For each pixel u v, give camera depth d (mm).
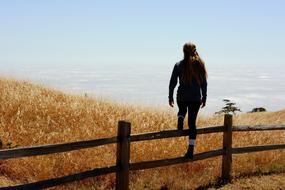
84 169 8203
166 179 8273
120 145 7242
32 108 11320
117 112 11750
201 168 9078
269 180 8844
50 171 7977
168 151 9031
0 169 7984
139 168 7477
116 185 7301
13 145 8688
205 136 10266
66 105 11945
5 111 10898
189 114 7988
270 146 9445
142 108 12633
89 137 9469
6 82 14328
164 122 11281
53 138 9289
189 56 7812
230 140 8664
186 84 7828
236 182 8578
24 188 6250
